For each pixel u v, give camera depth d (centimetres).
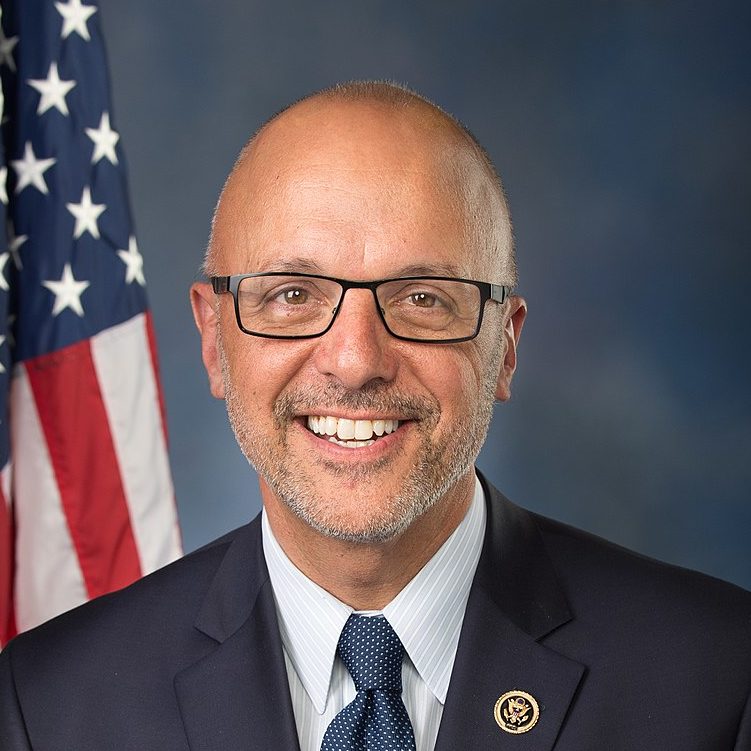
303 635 238
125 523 435
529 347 812
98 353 433
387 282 218
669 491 810
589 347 813
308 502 222
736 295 812
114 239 441
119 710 242
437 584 234
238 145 808
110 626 257
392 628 232
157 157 798
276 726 231
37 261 427
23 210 427
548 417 812
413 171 221
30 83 430
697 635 239
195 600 258
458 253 223
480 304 227
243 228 229
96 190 438
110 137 444
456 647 237
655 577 253
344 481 221
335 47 815
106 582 430
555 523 277
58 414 426
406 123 225
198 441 791
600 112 820
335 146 221
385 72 817
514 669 234
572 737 228
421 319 222
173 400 793
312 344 220
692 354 812
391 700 230
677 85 816
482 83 821
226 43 805
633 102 818
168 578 267
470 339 225
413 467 222
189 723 237
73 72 437
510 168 819
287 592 240
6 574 411
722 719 231
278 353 221
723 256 814
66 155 432
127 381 439
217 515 791
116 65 791
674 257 815
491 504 258
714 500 809
